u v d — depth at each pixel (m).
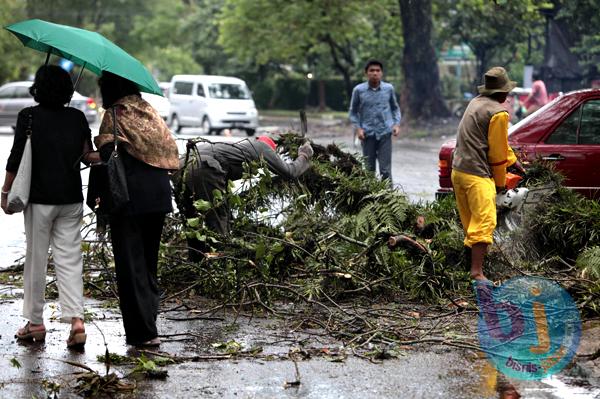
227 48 53.84
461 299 10.12
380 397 7.08
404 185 22.14
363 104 17.88
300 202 10.88
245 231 10.55
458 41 50.78
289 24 49.03
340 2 48.00
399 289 10.35
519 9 39.91
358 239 10.86
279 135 12.36
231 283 10.00
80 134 8.33
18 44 67.62
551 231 11.52
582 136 13.93
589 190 13.85
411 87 43.34
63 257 8.35
